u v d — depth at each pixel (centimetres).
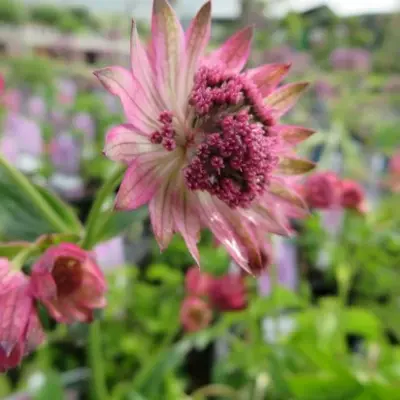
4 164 6
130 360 12
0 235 9
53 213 7
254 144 5
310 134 5
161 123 5
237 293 9
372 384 8
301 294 13
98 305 5
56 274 5
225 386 10
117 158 5
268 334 11
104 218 6
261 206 5
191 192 5
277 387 9
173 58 5
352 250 14
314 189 7
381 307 14
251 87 5
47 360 11
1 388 10
